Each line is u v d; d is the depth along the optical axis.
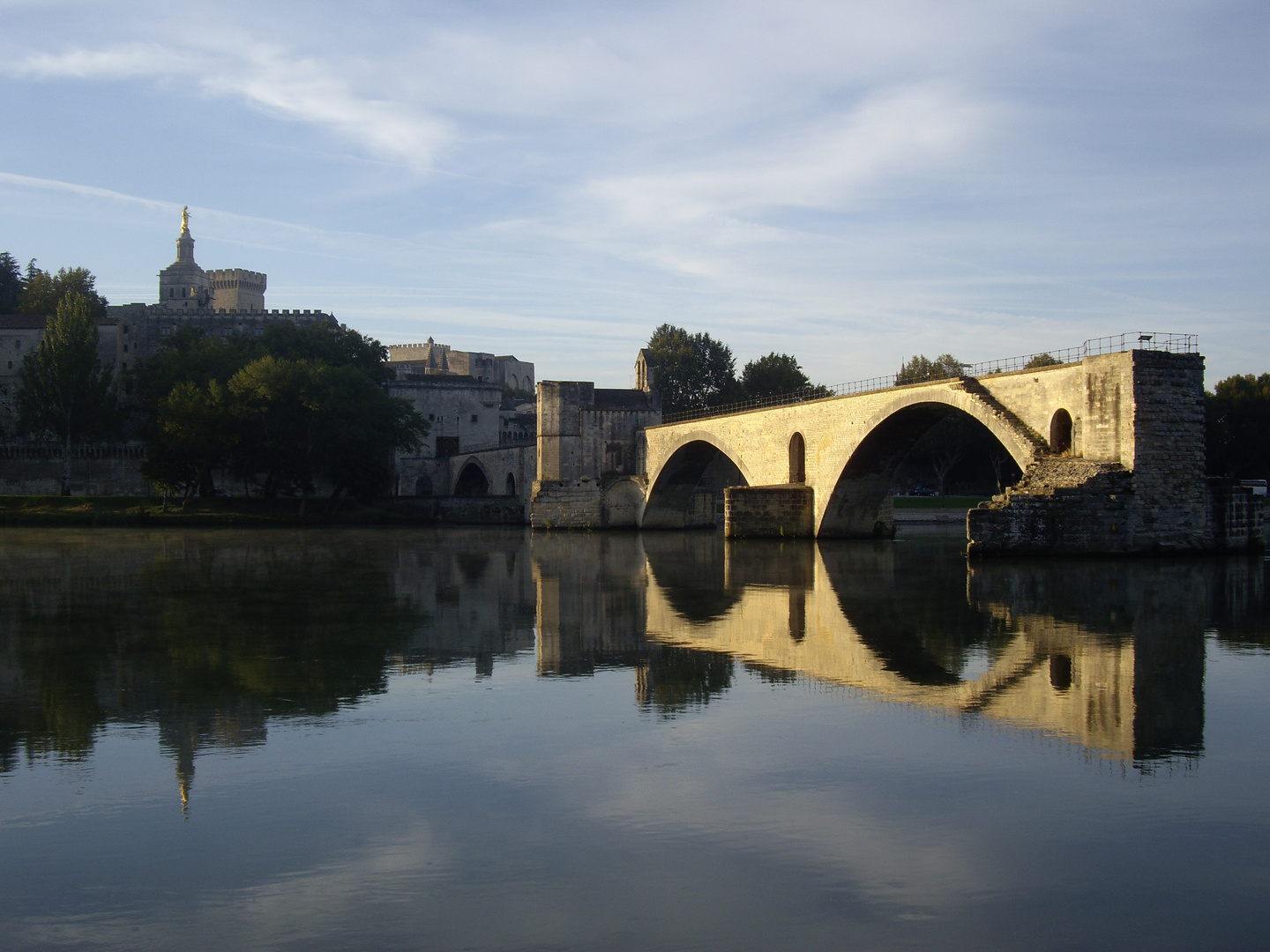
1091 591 37.75
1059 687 21.92
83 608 35.75
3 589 41.94
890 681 22.67
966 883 12.31
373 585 43.56
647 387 107.38
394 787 15.73
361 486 110.06
